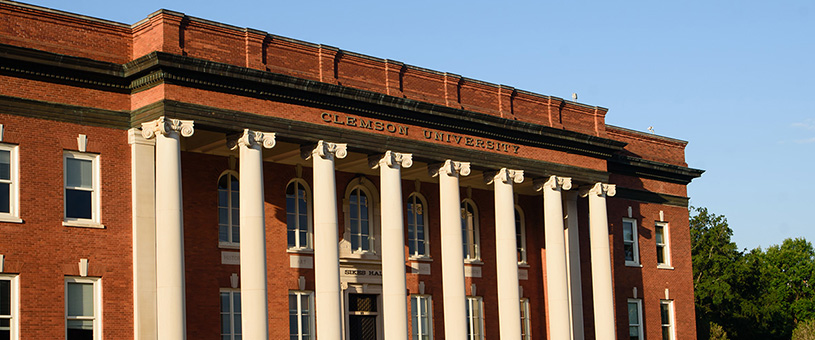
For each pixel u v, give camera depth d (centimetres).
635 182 5112
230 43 3403
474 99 4153
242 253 3297
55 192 3167
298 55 3591
